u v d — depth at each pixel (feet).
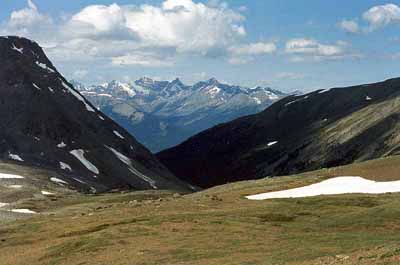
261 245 185.57
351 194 278.26
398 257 119.65
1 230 275.80
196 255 177.37
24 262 204.13
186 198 327.47
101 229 241.76
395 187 295.48
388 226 203.92
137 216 258.98
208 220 234.58
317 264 134.10
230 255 173.06
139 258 180.34
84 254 198.39
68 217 293.43
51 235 247.09
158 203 305.94
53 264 193.36
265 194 312.71
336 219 222.48
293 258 157.17
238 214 246.06
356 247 167.22
